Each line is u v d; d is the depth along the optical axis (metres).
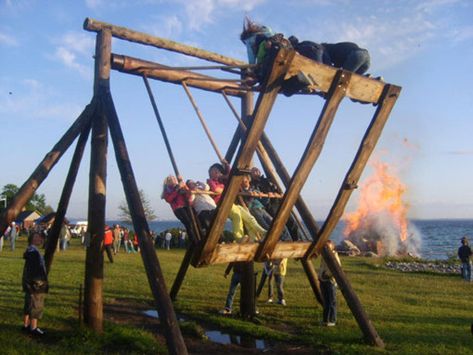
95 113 7.82
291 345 7.64
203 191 7.45
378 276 17.80
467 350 7.44
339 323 9.11
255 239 8.04
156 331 8.06
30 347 6.30
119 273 15.29
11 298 9.94
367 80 7.60
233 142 10.53
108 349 6.72
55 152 7.60
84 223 52.94
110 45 8.05
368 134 8.17
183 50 8.85
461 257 18.48
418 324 9.26
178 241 35.03
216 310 9.98
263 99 6.51
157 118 7.73
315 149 7.33
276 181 9.40
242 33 7.09
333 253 8.48
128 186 7.04
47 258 8.53
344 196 8.27
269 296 11.33
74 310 8.92
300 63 6.61
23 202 7.28
